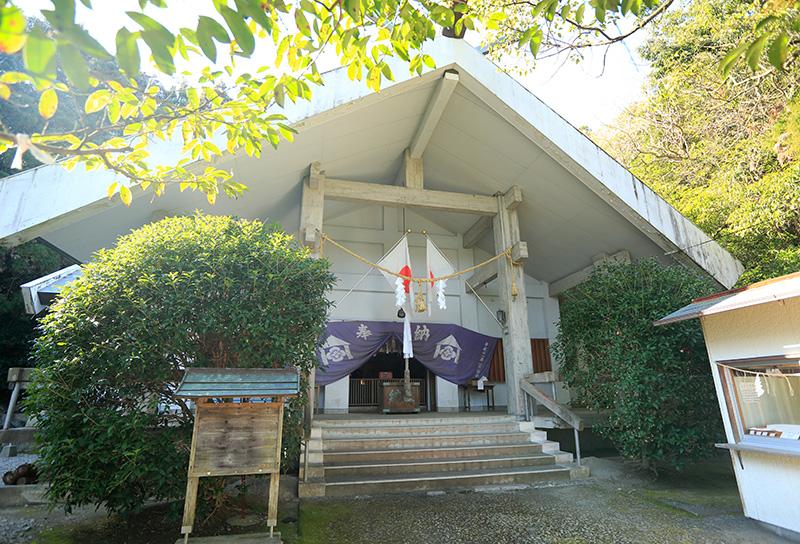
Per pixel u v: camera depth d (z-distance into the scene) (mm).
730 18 9180
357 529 3896
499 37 5984
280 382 3422
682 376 5199
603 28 3908
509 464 5918
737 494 4996
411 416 7910
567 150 7117
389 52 2918
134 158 2727
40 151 1612
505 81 7043
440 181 9695
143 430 3572
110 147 2605
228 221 4543
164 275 3725
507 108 6961
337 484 4941
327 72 6449
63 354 3607
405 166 8773
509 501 4750
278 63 2738
